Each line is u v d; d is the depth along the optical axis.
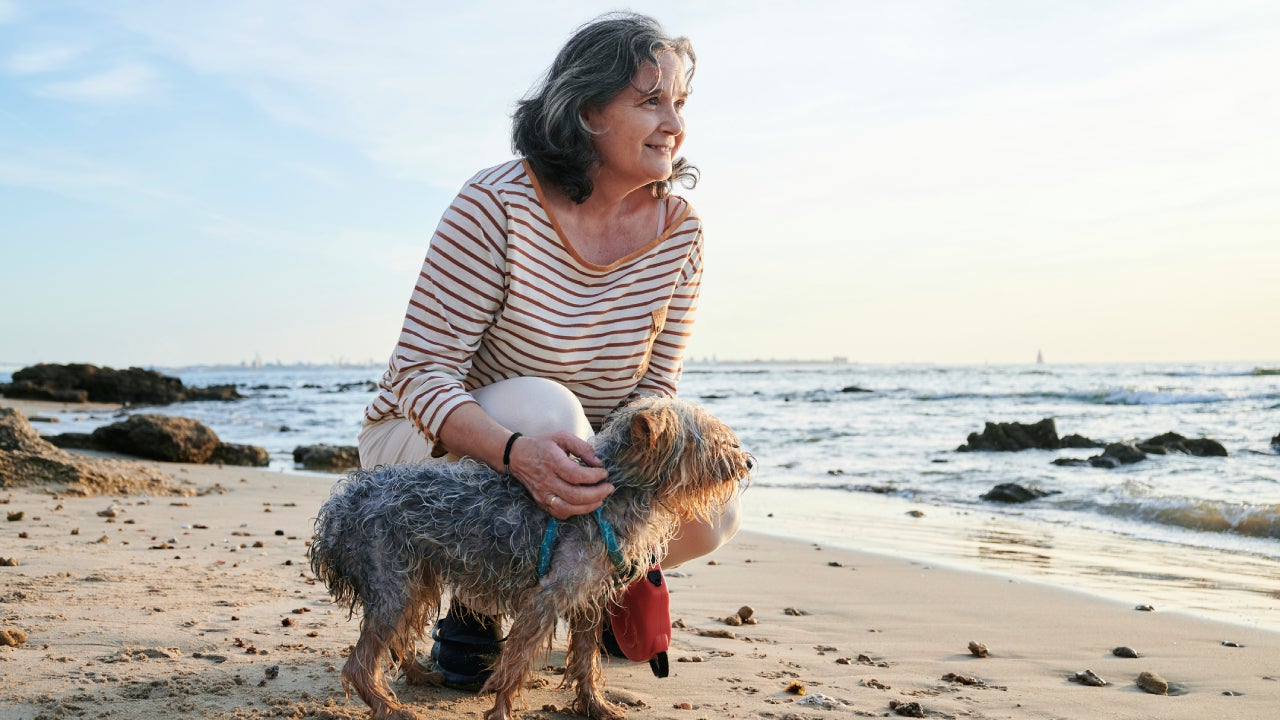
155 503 10.34
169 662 4.07
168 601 5.22
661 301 4.06
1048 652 5.00
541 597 3.39
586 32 3.73
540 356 3.88
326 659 4.21
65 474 10.76
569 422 3.73
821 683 4.27
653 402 3.66
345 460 18.59
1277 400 35.78
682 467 3.51
